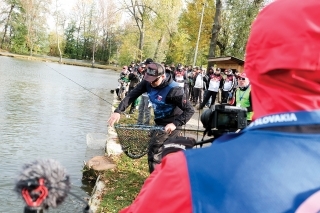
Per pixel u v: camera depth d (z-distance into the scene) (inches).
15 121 387.5
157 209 31.8
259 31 32.0
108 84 1079.6
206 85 593.6
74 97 653.9
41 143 311.7
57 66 1809.8
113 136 314.5
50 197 36.2
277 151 29.7
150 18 1642.5
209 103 578.9
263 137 30.9
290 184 28.5
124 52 2361.0
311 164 29.0
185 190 30.5
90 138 337.4
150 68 162.1
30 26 2504.9
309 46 29.1
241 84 229.8
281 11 31.1
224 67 727.1
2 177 218.2
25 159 263.4
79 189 201.0
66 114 469.7
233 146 31.4
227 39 1098.7
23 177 36.2
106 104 603.8
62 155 282.2
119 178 211.9
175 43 1637.6
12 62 1566.2
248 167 29.6
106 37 2930.6
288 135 30.1
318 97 30.2
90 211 39.4
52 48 2886.3
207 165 30.8
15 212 175.0
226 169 30.1
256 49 32.2
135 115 455.2
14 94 592.4
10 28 2536.9
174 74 544.7
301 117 30.1
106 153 262.7
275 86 31.2
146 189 35.3
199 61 1592.0
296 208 27.6
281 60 29.8
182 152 33.1
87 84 976.9
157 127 159.6
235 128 59.9
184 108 162.2
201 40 1151.6
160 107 169.0
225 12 1077.8
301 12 30.0
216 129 60.6
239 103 229.6
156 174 35.7
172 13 1697.8
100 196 185.3
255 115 33.5
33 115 434.6
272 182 28.6
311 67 29.2
